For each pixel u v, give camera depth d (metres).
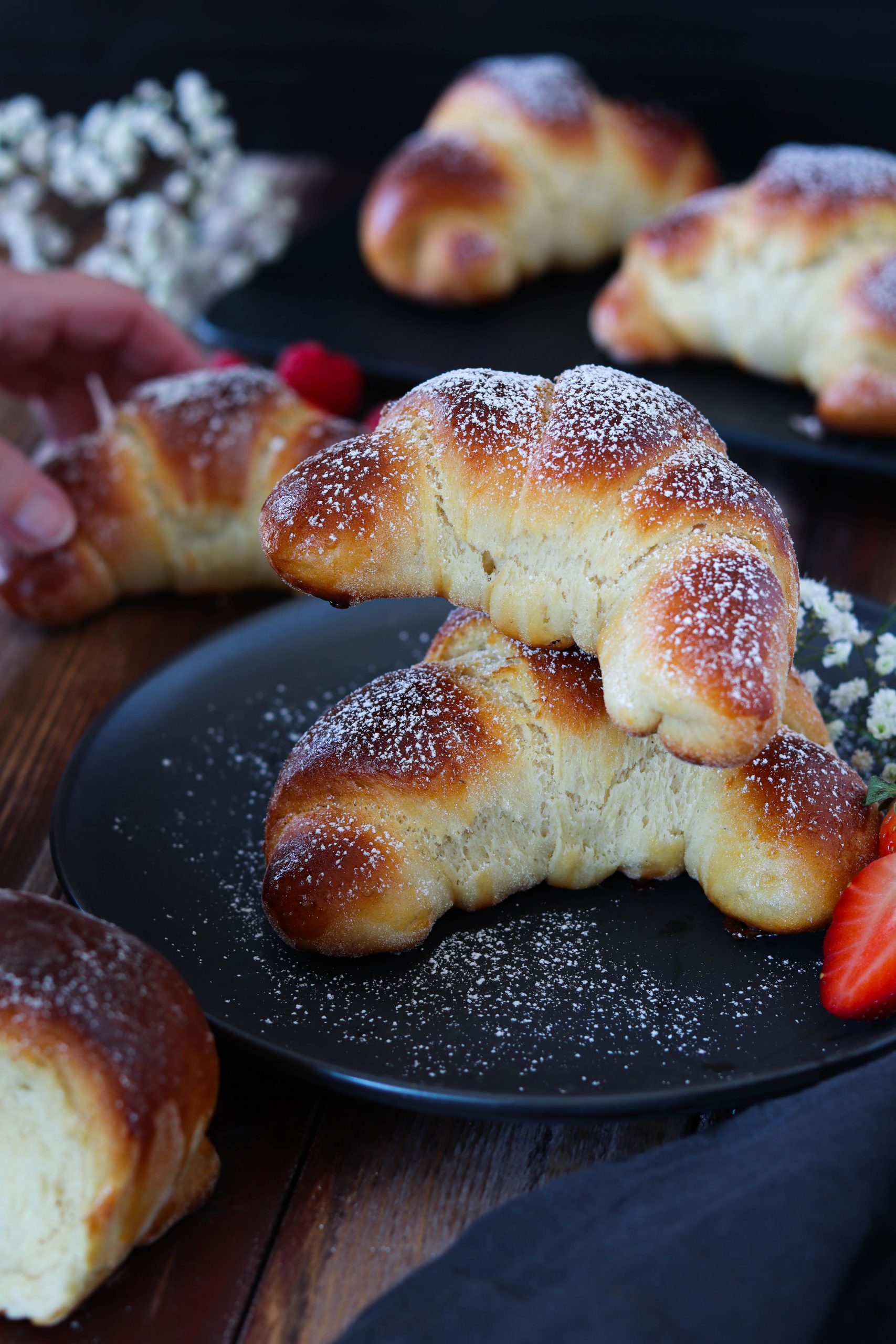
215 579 0.78
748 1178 0.57
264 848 0.65
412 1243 0.58
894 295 0.84
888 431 0.83
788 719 0.66
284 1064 0.59
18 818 0.69
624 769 0.65
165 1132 0.57
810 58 1.12
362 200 1.05
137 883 0.64
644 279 0.90
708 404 0.87
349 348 0.90
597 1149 0.60
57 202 1.04
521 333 0.92
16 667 0.75
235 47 1.21
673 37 1.14
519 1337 0.52
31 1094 0.57
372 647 0.73
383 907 0.62
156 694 0.70
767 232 0.87
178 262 0.97
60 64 1.23
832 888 0.63
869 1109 0.57
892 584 0.78
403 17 1.18
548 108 0.97
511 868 0.64
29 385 0.85
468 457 0.62
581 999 0.62
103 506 0.76
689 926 0.64
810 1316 0.53
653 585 0.61
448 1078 0.60
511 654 0.66
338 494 0.62
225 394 0.77
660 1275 0.54
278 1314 0.57
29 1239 0.57
